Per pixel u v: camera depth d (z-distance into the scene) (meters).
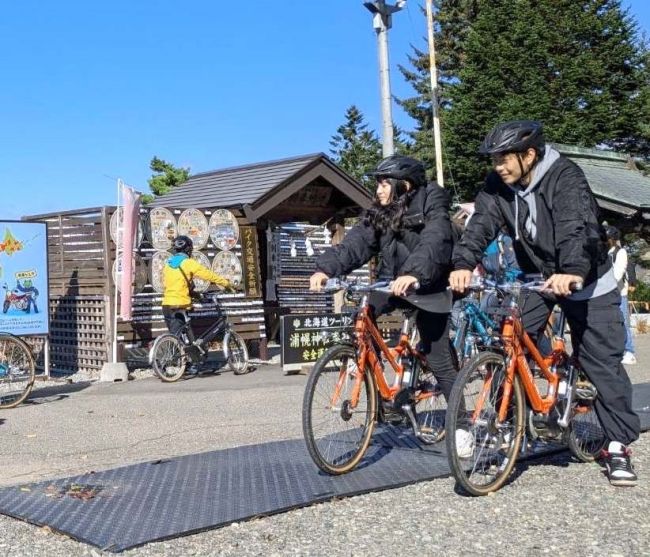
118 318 11.66
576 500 4.76
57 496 5.04
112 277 11.72
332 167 14.43
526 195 4.97
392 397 5.57
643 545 4.00
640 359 12.46
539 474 5.37
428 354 5.62
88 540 4.22
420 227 5.39
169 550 4.09
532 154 4.91
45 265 10.73
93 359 12.06
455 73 49.88
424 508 4.63
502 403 4.94
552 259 5.06
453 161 38.81
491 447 4.95
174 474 5.51
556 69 37.00
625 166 22.66
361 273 14.60
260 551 4.04
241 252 13.13
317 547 4.07
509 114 36.06
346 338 5.46
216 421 8.17
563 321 5.42
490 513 4.53
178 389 10.56
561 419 5.25
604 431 5.21
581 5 37.56
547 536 4.15
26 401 9.73
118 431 7.78
